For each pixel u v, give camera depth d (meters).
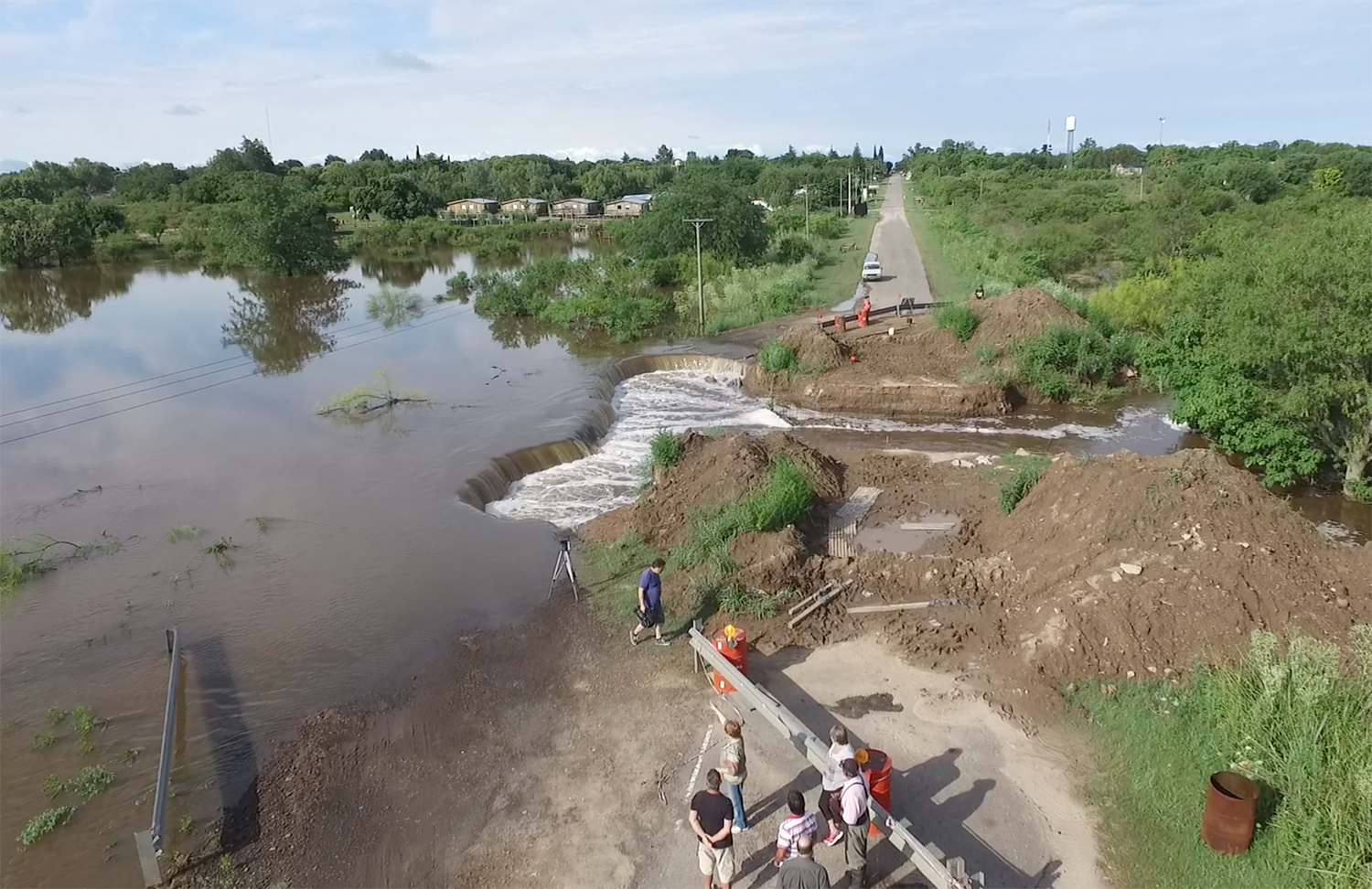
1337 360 20.69
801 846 8.96
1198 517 15.46
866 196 136.12
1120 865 10.21
